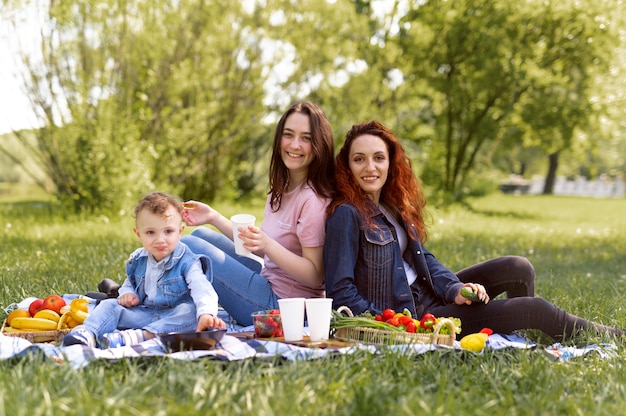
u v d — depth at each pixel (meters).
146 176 14.20
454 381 3.06
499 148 24.70
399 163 4.24
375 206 4.15
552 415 2.70
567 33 19.56
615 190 57.62
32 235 10.39
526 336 3.91
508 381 3.04
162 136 15.41
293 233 4.18
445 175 22.20
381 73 20.83
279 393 2.67
